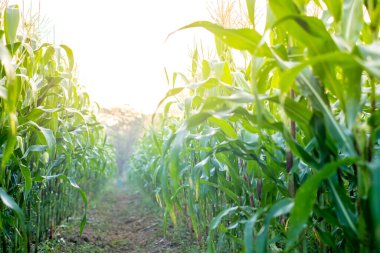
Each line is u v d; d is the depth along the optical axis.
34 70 2.82
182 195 4.59
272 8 1.32
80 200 7.56
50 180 4.14
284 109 1.35
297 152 1.42
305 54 1.42
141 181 9.84
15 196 2.79
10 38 2.12
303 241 1.75
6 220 2.53
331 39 1.24
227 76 2.08
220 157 2.37
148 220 6.40
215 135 2.37
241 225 2.56
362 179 1.21
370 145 1.23
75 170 5.64
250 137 1.99
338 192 1.39
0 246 2.70
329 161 1.39
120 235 5.43
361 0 1.37
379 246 0.76
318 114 1.39
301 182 1.86
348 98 1.24
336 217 1.49
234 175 2.35
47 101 3.29
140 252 4.32
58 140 3.29
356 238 1.32
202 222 3.80
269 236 2.19
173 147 1.53
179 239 4.46
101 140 8.12
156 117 8.23
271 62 1.53
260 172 2.19
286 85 1.13
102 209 8.03
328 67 1.27
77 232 5.14
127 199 10.98
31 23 2.72
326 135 1.40
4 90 1.73
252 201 2.39
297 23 1.23
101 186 10.86
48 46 2.77
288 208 1.28
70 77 2.96
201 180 2.30
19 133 2.45
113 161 11.35
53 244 4.11
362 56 1.08
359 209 1.28
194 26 1.42
